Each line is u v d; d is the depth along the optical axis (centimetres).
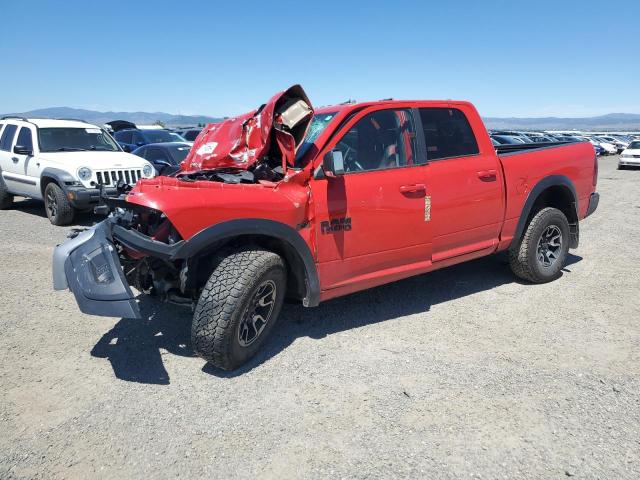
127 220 370
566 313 427
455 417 276
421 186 399
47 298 474
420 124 411
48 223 867
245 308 315
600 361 338
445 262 434
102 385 318
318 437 262
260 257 323
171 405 294
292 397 301
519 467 235
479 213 441
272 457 246
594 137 4975
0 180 975
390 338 382
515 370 328
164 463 244
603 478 227
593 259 607
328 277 367
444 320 416
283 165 361
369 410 285
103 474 237
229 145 389
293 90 359
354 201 367
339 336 387
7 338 386
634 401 289
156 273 359
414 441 256
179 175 395
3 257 614
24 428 272
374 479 229
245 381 320
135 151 1070
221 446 256
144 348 370
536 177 480
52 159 845
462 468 235
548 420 272
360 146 381
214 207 312
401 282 524
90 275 321
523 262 489
